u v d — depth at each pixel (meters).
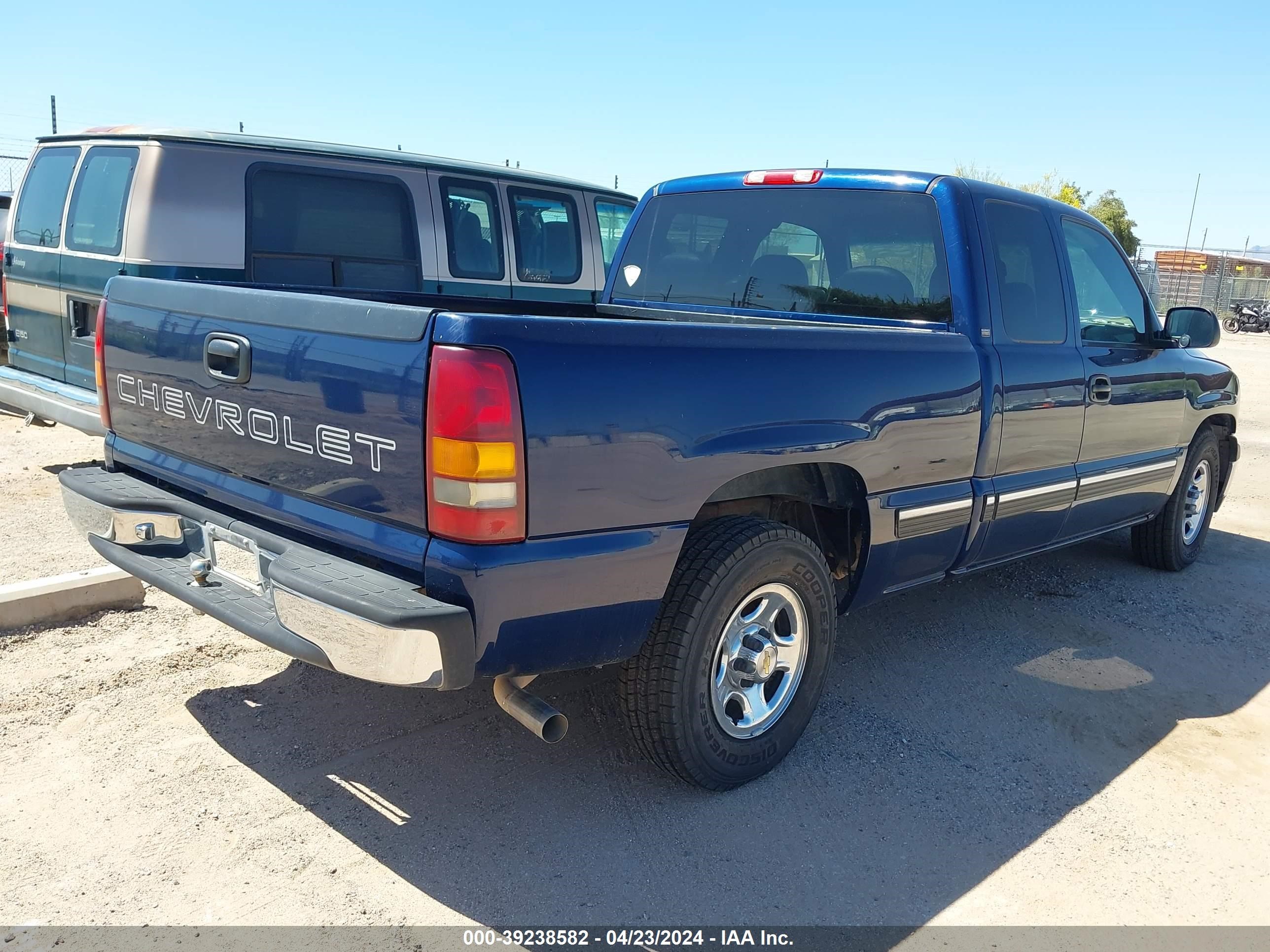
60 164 6.39
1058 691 4.09
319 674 3.88
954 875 2.82
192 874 2.66
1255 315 34.53
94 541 3.41
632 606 2.75
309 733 3.43
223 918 2.50
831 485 3.37
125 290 3.49
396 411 2.49
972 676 4.21
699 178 4.66
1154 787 3.37
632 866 2.78
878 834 3.00
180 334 3.18
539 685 3.85
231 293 2.98
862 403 3.27
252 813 2.95
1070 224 4.50
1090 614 5.02
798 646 3.29
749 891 2.70
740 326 2.98
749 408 2.92
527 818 2.99
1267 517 7.41
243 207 6.14
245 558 3.01
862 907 2.66
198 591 3.00
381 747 3.36
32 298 6.51
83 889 2.58
